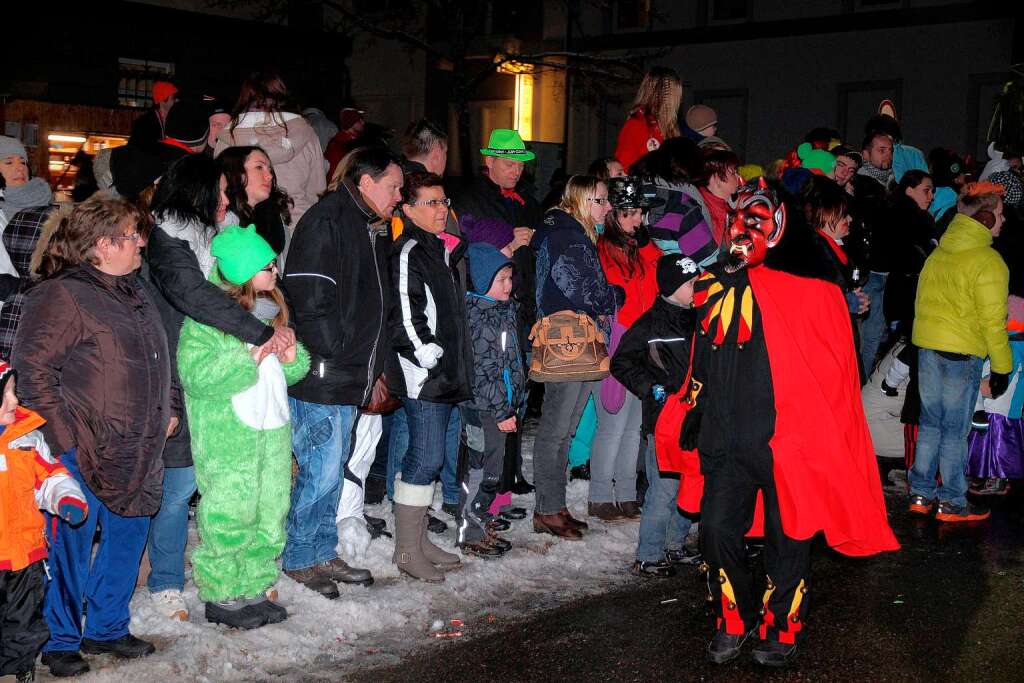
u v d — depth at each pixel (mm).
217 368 4363
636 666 4477
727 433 4305
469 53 21906
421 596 5160
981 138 18141
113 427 4074
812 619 5102
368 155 5062
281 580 5121
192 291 4328
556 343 5930
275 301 4676
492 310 5629
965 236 6629
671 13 20891
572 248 5934
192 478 4652
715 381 4320
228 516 4516
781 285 4254
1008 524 6871
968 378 6781
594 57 17000
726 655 4500
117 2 16281
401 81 22609
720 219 5809
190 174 4500
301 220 5004
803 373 4199
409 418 5316
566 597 5301
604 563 5824
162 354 4250
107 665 4227
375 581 5363
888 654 4676
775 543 4398
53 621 4086
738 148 20469
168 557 4668
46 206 5406
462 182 7145
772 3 19875
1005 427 7383
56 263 4133
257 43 18266
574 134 21391
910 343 7418
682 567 5812
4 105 15062
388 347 5238
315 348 4914
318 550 5172
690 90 20781
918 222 8383
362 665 4383
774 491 4328
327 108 19328
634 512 6605
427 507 5406
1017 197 8305
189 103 6629
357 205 5035
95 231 4059
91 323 4035
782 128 20000
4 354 4973
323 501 5133
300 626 4695
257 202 5285
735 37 20172
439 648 4598
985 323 6543
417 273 5133
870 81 19047
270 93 6352
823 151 8750
